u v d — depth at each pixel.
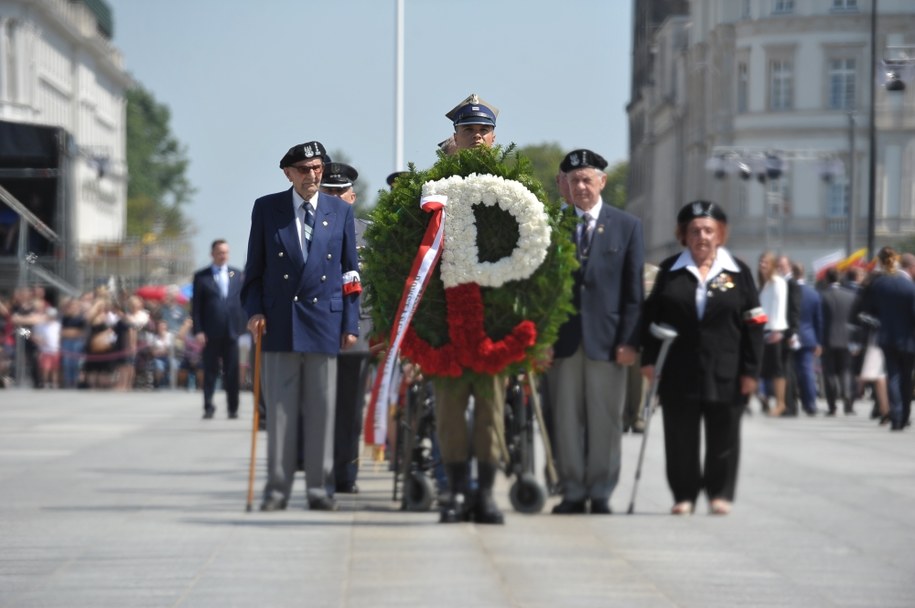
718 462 26.91
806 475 33.94
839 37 179.62
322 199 26.97
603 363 26.78
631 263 26.78
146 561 21.06
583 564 20.91
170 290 107.19
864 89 177.88
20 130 97.50
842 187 183.62
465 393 25.08
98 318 79.88
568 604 17.97
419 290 24.41
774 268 56.81
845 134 179.62
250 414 57.19
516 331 24.56
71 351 82.00
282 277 26.55
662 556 21.72
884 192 178.00
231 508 27.17
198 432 46.88
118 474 33.34
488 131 25.89
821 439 45.19
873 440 44.88
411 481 27.03
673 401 26.86
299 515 26.25
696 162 196.62
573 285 26.48
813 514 26.80
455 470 25.23
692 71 199.12
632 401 37.75
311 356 26.84
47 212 98.50
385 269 25.22
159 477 32.72
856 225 179.12
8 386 82.75
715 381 26.66
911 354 49.06
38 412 57.34
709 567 20.80
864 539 23.66
